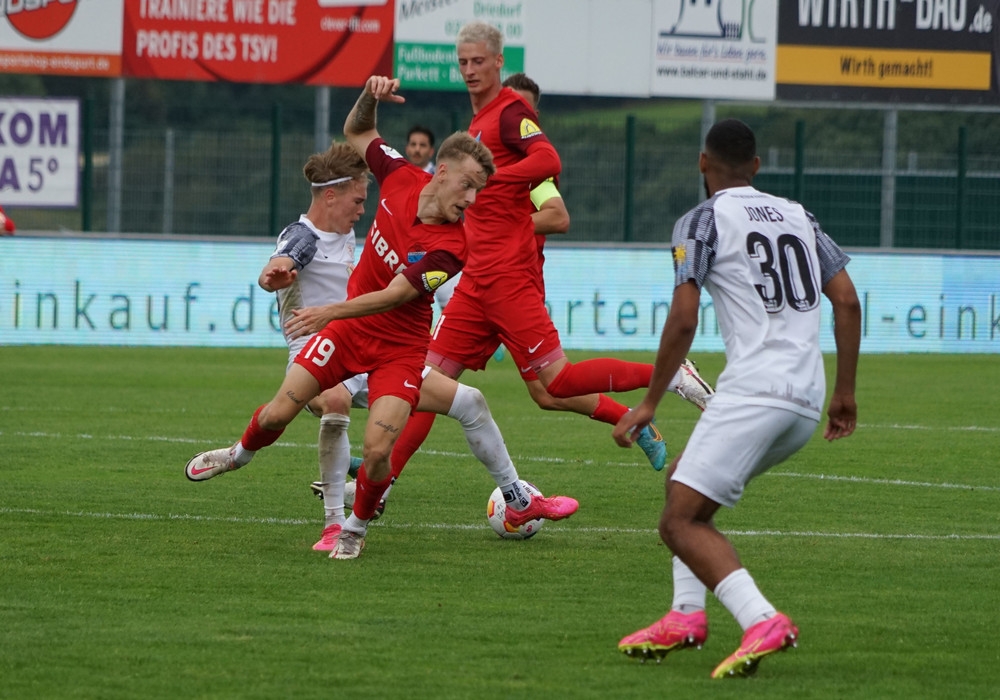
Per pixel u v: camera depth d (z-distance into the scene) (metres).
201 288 66.62
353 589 20.05
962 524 26.23
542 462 34.06
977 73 77.31
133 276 65.88
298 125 109.62
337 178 23.67
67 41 68.88
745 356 15.81
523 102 27.03
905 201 76.56
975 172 77.88
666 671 16.11
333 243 24.08
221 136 69.44
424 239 21.19
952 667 16.42
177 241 66.19
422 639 17.30
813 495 29.56
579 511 27.36
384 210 21.89
